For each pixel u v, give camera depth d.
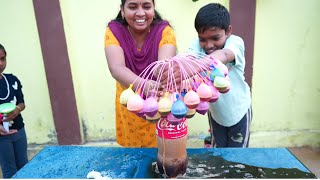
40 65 2.40
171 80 1.05
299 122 2.54
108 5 2.29
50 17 2.22
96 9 2.29
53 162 1.28
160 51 1.45
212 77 1.07
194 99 0.98
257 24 2.29
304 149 2.53
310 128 2.55
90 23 2.32
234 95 1.57
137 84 1.14
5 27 2.31
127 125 1.65
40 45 2.33
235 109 1.61
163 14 2.29
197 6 2.27
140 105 1.00
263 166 1.19
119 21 1.51
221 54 1.27
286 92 2.46
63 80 2.37
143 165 1.23
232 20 2.23
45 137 2.57
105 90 2.48
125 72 1.33
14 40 2.34
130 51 1.48
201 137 2.54
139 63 1.49
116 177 1.16
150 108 1.00
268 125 2.55
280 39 2.33
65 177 1.17
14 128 1.93
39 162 1.28
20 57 2.38
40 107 2.50
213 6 1.41
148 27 1.48
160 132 1.11
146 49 1.48
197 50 1.51
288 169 1.17
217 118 1.68
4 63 1.85
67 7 2.28
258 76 2.42
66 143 2.54
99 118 2.55
